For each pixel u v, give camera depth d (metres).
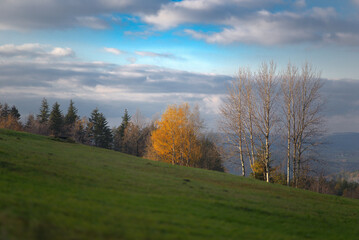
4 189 12.75
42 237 8.09
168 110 58.72
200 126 61.97
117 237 9.23
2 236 7.58
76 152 30.23
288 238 13.36
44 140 37.03
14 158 19.34
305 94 42.00
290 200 23.12
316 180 56.03
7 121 89.00
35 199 11.92
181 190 19.27
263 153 43.91
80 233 9.00
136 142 94.62
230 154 45.94
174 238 10.18
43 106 116.50
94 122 113.75
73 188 15.30
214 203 17.12
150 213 12.98
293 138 41.66
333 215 20.55
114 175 20.62
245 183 28.44
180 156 59.94
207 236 11.30
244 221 14.80
